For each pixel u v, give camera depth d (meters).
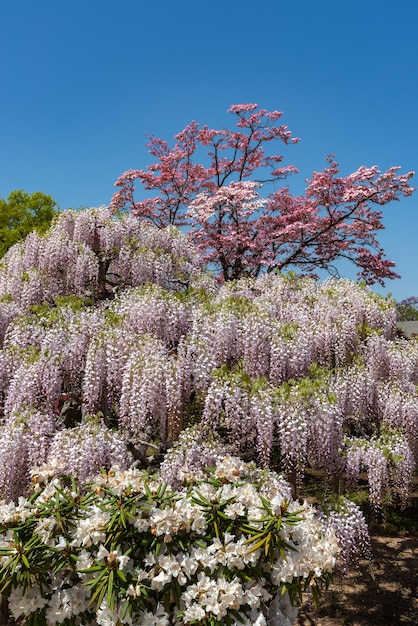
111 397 5.63
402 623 5.98
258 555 3.23
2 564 3.17
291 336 5.51
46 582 3.24
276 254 17.19
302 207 16.95
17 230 23.22
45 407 5.31
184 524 3.23
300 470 5.18
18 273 7.06
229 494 3.46
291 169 17.89
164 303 5.86
